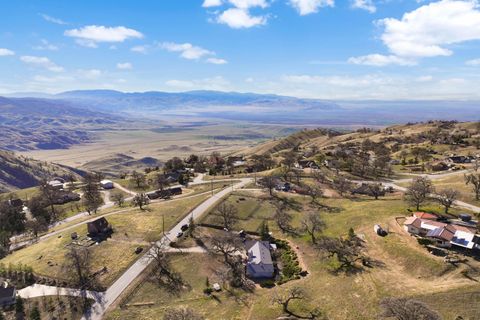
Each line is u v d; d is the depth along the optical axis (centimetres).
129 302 8800
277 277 9469
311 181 18925
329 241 9688
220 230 13075
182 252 11362
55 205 19712
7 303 8988
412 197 12144
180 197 18425
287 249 11025
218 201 16262
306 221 11956
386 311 5650
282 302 7375
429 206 12244
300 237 11750
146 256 11150
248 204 15638
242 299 8331
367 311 6631
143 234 12975
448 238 8838
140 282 9700
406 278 7719
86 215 17238
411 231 9919
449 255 8262
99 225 13288
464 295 6631
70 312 8500
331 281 8206
